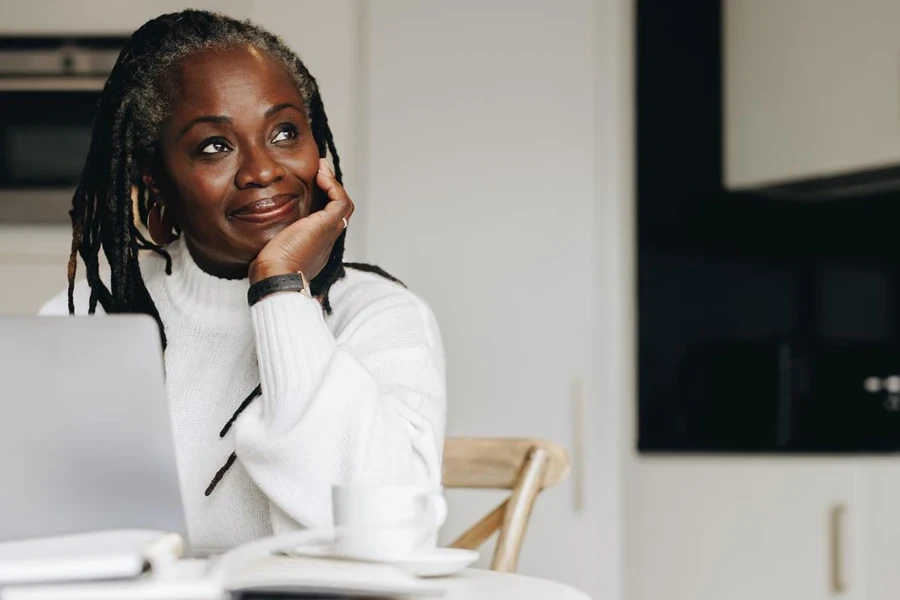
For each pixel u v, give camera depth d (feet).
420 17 11.69
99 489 3.83
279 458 4.71
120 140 5.72
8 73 11.13
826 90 11.95
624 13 12.92
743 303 13.46
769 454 11.89
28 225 11.23
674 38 13.29
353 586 3.51
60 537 3.80
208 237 5.57
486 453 6.51
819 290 13.73
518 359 11.69
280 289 5.01
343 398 4.76
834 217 13.85
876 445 11.96
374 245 11.60
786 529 11.82
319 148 6.23
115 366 3.82
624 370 12.41
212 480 5.37
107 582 3.30
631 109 12.93
